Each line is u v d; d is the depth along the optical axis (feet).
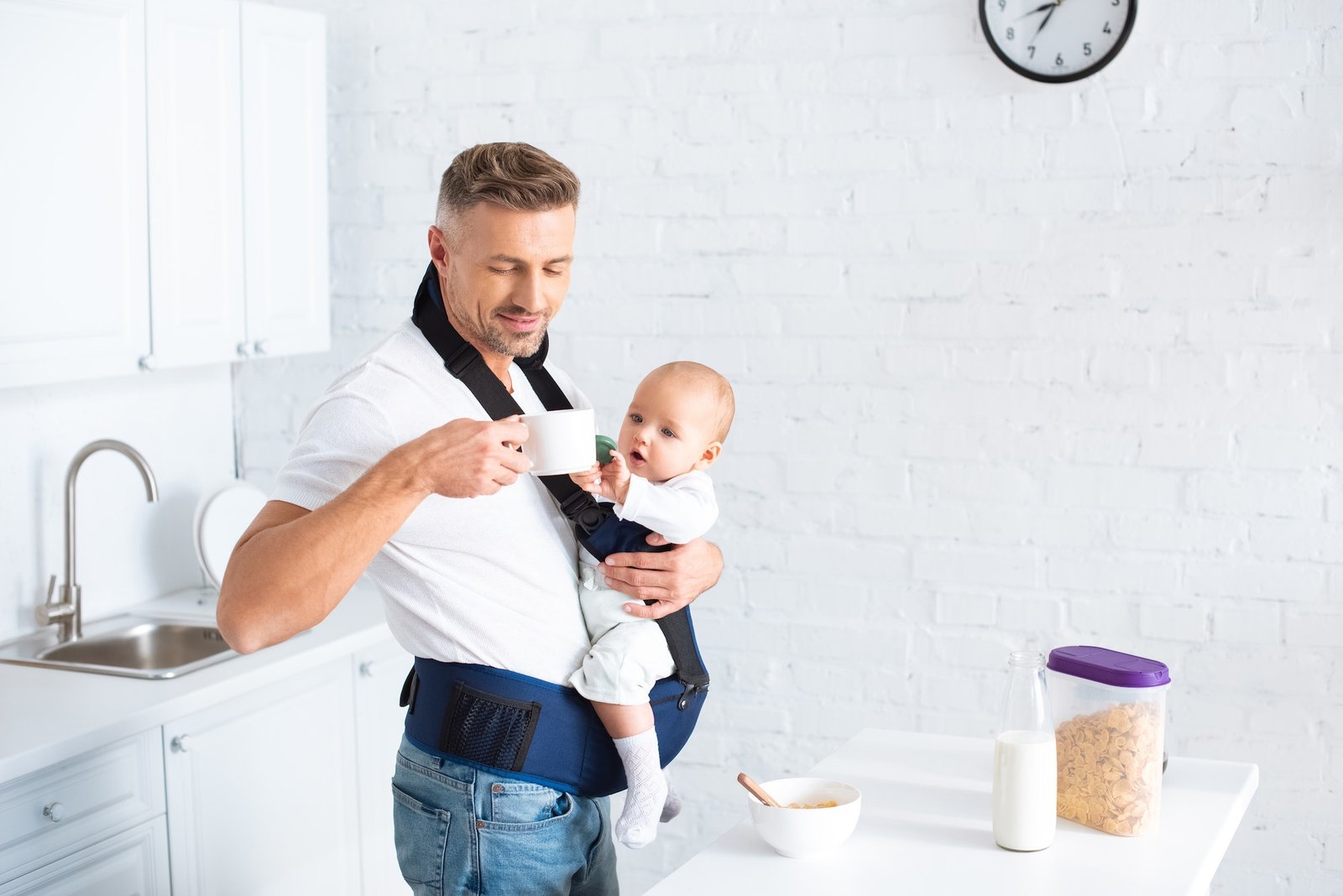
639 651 5.19
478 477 4.45
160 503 9.59
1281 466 7.97
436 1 9.42
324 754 8.38
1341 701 7.99
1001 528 8.52
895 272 8.57
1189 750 8.29
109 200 7.65
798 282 8.78
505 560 5.10
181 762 7.22
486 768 5.08
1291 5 7.69
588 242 9.20
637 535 5.36
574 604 5.36
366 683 8.73
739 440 8.98
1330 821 8.07
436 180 9.61
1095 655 5.17
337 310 9.96
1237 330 7.97
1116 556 8.32
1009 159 8.28
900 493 8.70
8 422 8.38
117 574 9.22
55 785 6.46
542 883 5.16
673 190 8.98
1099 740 4.99
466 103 9.43
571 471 4.77
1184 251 8.01
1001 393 8.44
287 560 4.37
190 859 7.29
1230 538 8.10
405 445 4.52
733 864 4.73
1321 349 7.83
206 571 9.00
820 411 8.81
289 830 8.07
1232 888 8.29
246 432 10.32
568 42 9.12
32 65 7.13
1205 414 8.07
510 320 4.90
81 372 7.52
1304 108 7.73
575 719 5.20
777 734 9.11
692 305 9.02
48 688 7.30
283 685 8.00
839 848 4.86
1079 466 8.34
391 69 9.59
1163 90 7.95
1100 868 4.65
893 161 8.50
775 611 9.03
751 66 8.73
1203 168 7.93
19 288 7.12
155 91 7.91
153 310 7.99
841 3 8.50
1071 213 8.20
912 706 8.82
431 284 5.17
